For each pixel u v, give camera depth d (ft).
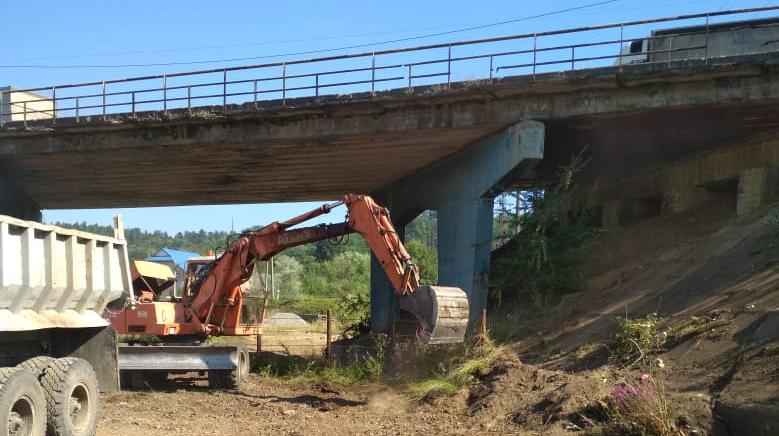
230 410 40.70
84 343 33.76
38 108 113.39
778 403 24.45
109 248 33.12
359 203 47.57
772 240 42.27
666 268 49.73
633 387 29.14
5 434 22.44
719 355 31.04
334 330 118.21
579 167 61.77
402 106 65.41
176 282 64.85
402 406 40.37
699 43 67.36
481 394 38.42
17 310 26.43
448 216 76.33
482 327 49.37
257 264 55.01
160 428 34.63
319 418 37.47
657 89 57.41
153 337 53.67
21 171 90.12
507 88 59.82
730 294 38.04
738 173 55.01
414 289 40.98
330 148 74.43
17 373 23.57
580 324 46.44
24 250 25.96
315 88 66.90
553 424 30.19
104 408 40.52
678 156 66.03
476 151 69.56
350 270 285.02
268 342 93.40
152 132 75.51
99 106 75.46
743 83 55.31
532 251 58.65
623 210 68.18
